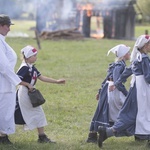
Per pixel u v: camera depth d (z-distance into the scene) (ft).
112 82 55.16
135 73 52.54
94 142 55.93
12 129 53.21
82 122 67.05
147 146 53.36
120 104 55.47
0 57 51.55
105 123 55.06
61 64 130.31
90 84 98.94
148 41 52.75
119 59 55.57
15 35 238.27
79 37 216.95
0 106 52.60
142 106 51.96
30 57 54.90
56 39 212.43
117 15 241.96
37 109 55.16
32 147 53.06
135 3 245.65
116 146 53.93
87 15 247.29
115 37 243.19
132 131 52.31
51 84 96.63
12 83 51.85
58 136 59.26
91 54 157.58
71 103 79.20
